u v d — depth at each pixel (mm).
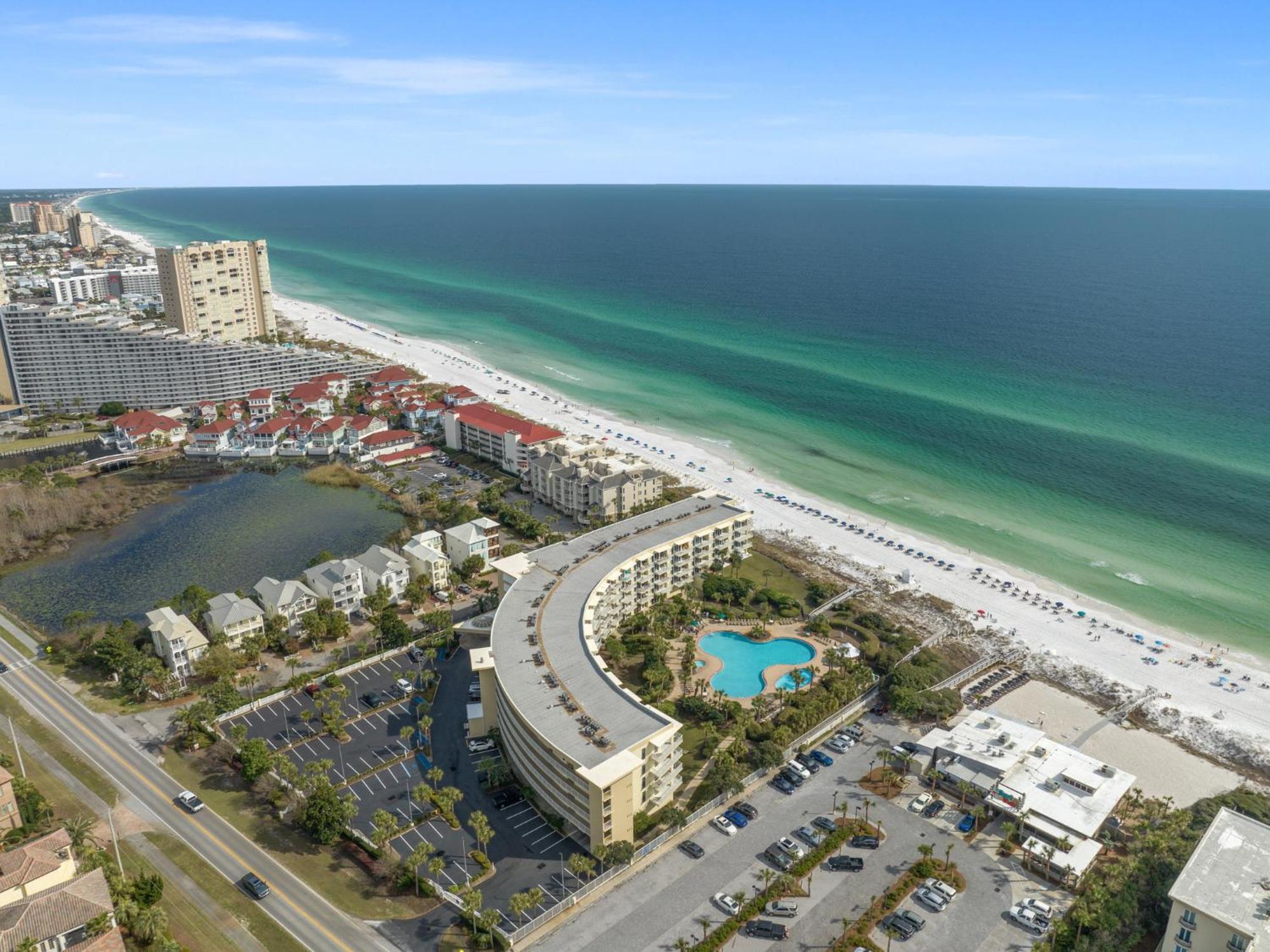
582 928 116250
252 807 139750
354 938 114438
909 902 121375
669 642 191250
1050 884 124562
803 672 178750
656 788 137375
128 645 174875
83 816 135625
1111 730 165375
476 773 148875
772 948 113250
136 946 109562
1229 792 144625
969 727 155125
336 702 160625
